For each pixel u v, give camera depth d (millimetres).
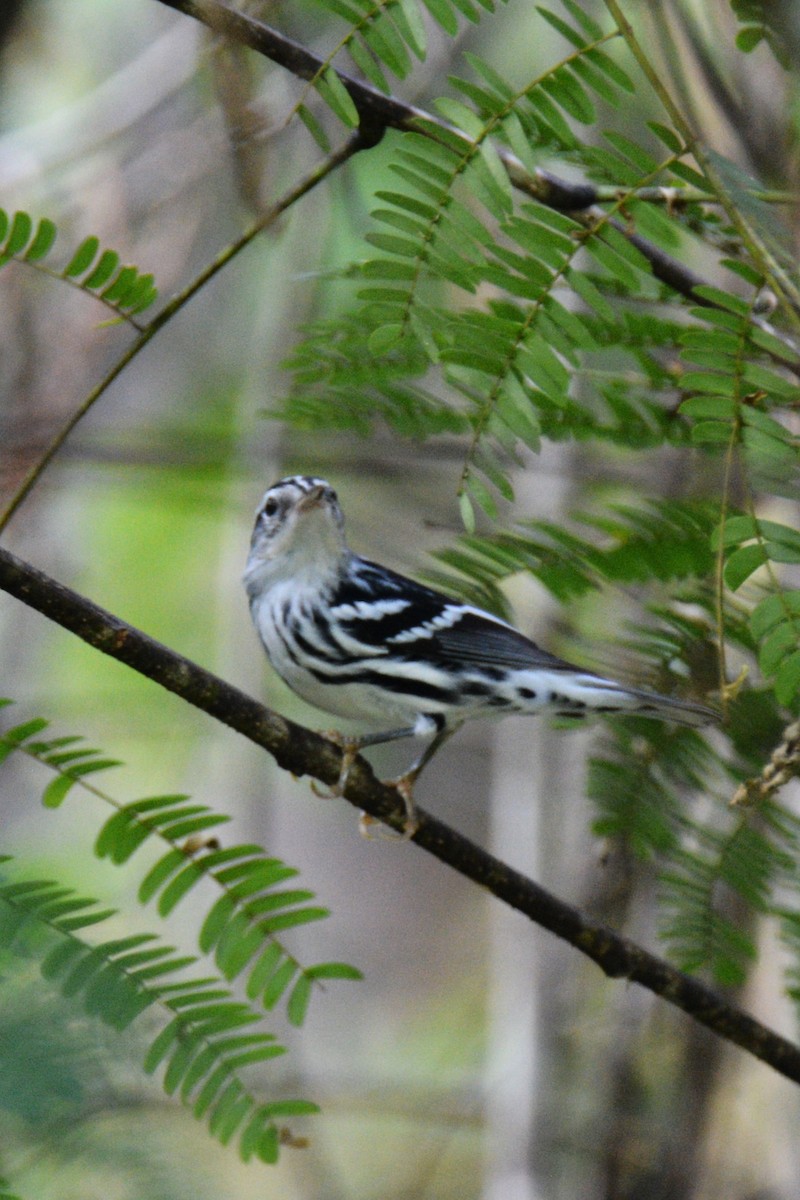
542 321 6168
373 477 14875
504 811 13047
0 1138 5738
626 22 6062
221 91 8898
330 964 6301
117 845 6277
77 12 17109
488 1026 17359
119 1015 5449
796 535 5871
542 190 7023
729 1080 11891
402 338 6344
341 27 12258
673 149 6152
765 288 6691
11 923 5457
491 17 13766
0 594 17562
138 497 17203
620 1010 12391
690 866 7941
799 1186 11297
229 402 16297
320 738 7910
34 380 13023
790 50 7031
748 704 7781
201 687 7434
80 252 6621
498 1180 12453
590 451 11828
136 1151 6082
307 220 13227
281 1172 13172
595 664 8133
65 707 16797
